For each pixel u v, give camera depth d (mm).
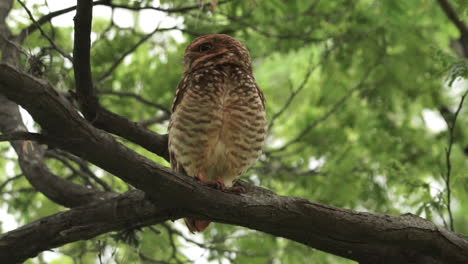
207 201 7602
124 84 14102
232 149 8969
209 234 13273
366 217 8031
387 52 15164
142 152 13820
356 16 14570
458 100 15781
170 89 14031
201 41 9953
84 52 7559
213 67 9438
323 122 15367
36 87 6457
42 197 14164
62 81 9797
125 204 8141
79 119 6773
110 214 8188
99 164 7105
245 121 8883
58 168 13984
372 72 15086
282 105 16750
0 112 10992
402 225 8109
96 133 6883
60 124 6684
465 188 12125
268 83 17047
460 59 9781
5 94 6508
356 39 14484
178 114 8844
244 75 9141
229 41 9781
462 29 14820
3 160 14781
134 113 14547
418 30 15125
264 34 12625
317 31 14359
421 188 11117
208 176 9305
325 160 14406
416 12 14969
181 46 13789
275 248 13586
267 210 7773
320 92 15508
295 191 14000
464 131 15859
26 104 6531
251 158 9203
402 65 14898
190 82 9125
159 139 9766
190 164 9102
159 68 14086
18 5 13164
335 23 14430
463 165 14242
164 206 7883
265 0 13422
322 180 13766
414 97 15406
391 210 12922
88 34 7383
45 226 8344
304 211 7863
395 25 14562
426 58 14867
